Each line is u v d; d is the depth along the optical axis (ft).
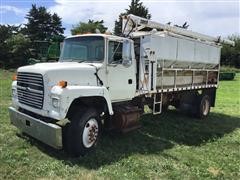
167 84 28.17
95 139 19.53
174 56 27.76
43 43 100.99
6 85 55.01
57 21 193.06
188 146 22.79
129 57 22.45
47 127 17.43
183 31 30.22
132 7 130.72
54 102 17.40
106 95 19.72
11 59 116.16
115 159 18.70
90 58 21.20
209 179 16.69
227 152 21.67
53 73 17.98
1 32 124.26
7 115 28.50
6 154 18.07
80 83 19.30
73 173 16.25
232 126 30.91
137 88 24.64
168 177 16.62
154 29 26.05
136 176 16.37
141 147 21.61
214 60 36.29
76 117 18.30
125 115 21.95
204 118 34.35
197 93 34.55
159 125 28.71
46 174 15.90
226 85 85.66
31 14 187.11
